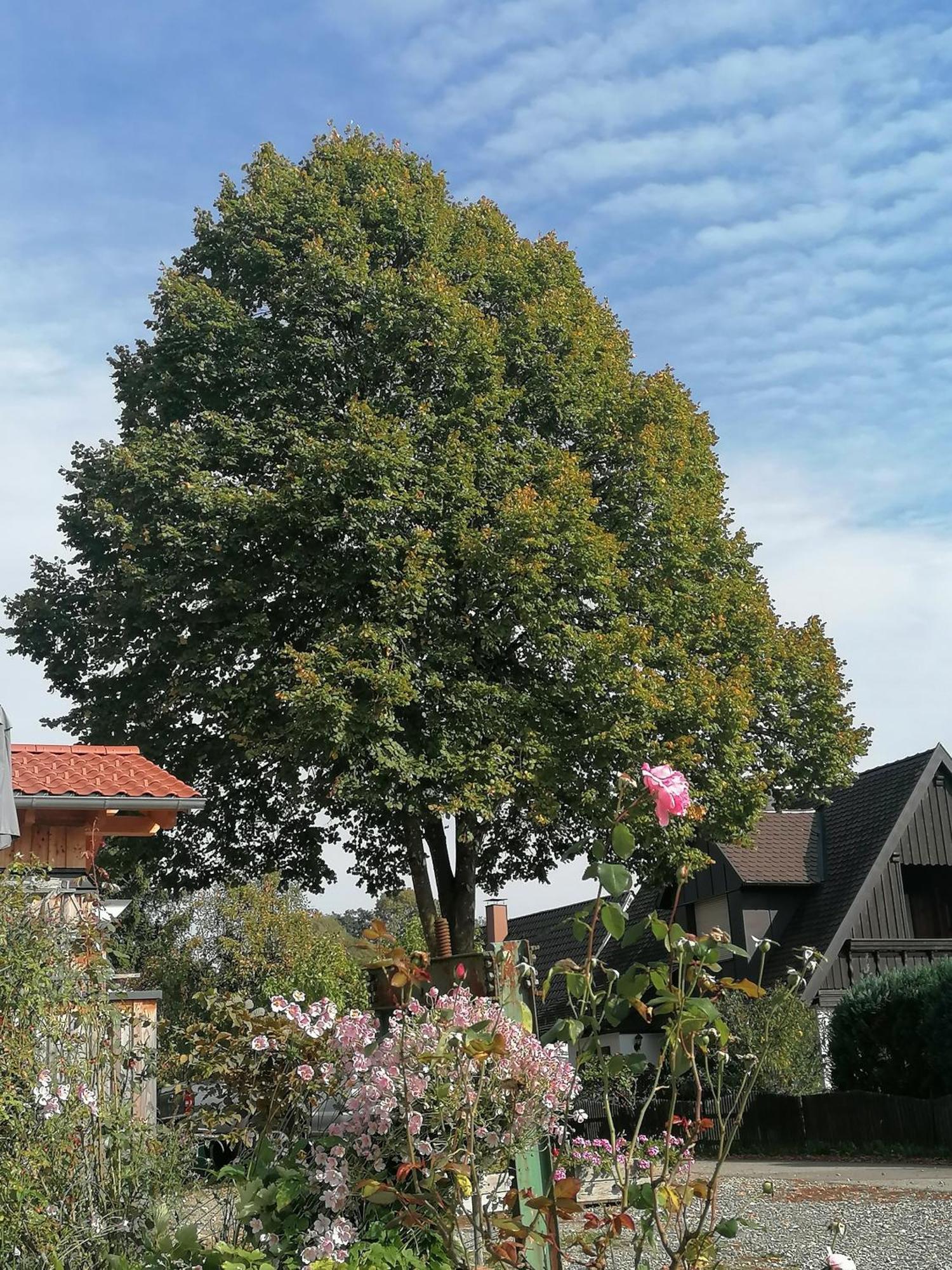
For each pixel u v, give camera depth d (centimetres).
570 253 2477
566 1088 509
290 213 2261
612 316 2564
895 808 2814
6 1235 482
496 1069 496
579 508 2064
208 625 2058
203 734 2180
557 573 2073
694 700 2070
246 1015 598
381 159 2370
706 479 2428
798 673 2350
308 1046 581
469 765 1959
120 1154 543
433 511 2041
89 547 2234
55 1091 529
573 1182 412
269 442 2108
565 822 2123
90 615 2219
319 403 2191
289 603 2109
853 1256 862
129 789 1277
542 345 2267
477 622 2070
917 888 2922
